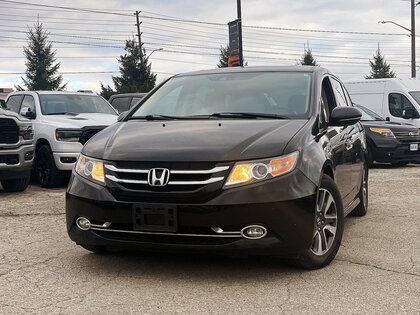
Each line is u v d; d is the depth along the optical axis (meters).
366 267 4.32
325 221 4.36
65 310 3.42
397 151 12.32
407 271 4.21
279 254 3.82
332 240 4.40
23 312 3.39
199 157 3.80
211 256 4.58
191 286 3.85
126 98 15.88
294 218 3.79
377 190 8.89
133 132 4.44
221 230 3.73
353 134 5.90
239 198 3.70
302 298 3.60
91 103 11.23
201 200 3.73
